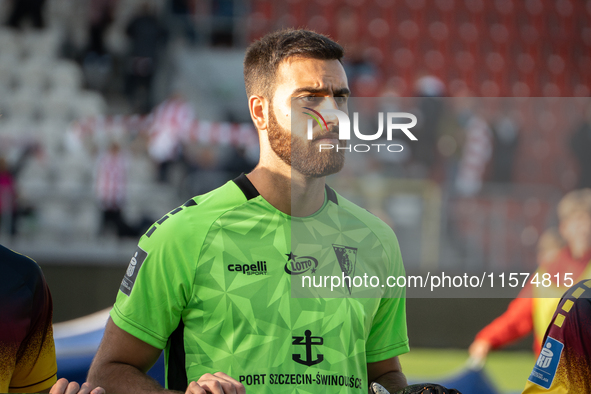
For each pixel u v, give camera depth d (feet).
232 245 13.78
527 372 28.22
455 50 74.54
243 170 49.08
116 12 60.29
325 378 13.35
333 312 13.80
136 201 45.57
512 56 74.54
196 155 49.01
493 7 75.97
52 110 55.47
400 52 73.82
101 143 50.42
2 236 41.63
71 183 48.67
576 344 14.40
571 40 75.25
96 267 32.27
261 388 13.10
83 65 58.03
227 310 13.37
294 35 14.47
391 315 15.29
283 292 13.69
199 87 57.98
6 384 13.39
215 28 61.11
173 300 13.42
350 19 71.97
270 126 14.20
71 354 29.12
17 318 13.67
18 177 48.75
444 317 28.96
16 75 57.36
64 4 60.13
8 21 59.82
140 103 56.34
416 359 29.04
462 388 28.68
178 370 13.60
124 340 13.41
